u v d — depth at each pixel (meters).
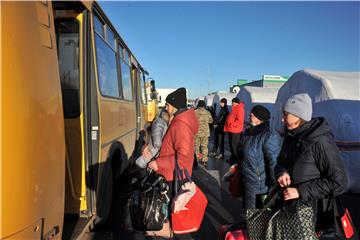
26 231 1.96
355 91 7.44
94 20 4.28
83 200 3.82
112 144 4.96
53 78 2.38
